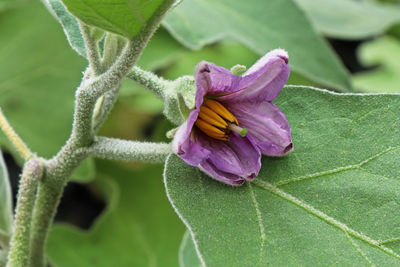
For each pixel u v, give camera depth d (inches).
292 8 16.8
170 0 11.6
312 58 16.6
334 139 12.6
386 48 22.9
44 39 17.8
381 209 12.2
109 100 13.4
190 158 11.9
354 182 12.4
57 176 13.4
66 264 17.0
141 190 18.0
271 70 12.0
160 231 17.6
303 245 12.1
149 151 12.8
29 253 13.3
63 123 18.0
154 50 17.4
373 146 12.5
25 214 13.2
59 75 17.9
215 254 11.9
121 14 11.6
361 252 12.0
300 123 12.7
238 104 12.3
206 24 15.8
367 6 21.7
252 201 12.3
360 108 12.6
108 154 13.0
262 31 16.5
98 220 17.5
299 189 12.4
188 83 12.3
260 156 12.2
